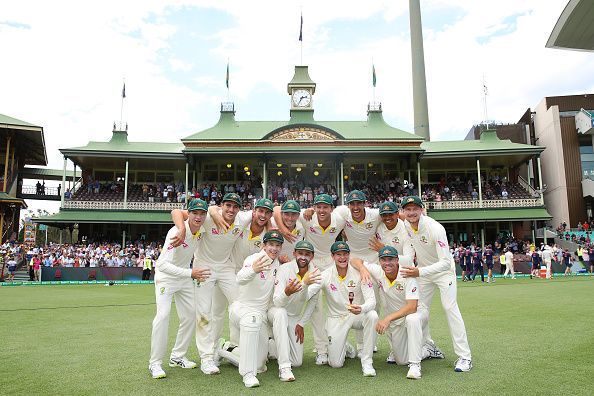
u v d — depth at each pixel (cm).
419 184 3684
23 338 839
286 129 3600
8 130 3834
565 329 863
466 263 2575
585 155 4403
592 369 576
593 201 4309
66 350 731
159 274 624
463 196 3844
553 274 3036
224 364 671
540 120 4822
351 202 724
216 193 3706
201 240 677
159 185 3881
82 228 3722
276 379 575
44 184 4766
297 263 636
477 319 1003
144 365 637
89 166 3969
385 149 3597
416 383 539
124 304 1452
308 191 3641
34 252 3089
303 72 4194
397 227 731
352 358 704
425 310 670
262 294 615
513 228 3884
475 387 513
